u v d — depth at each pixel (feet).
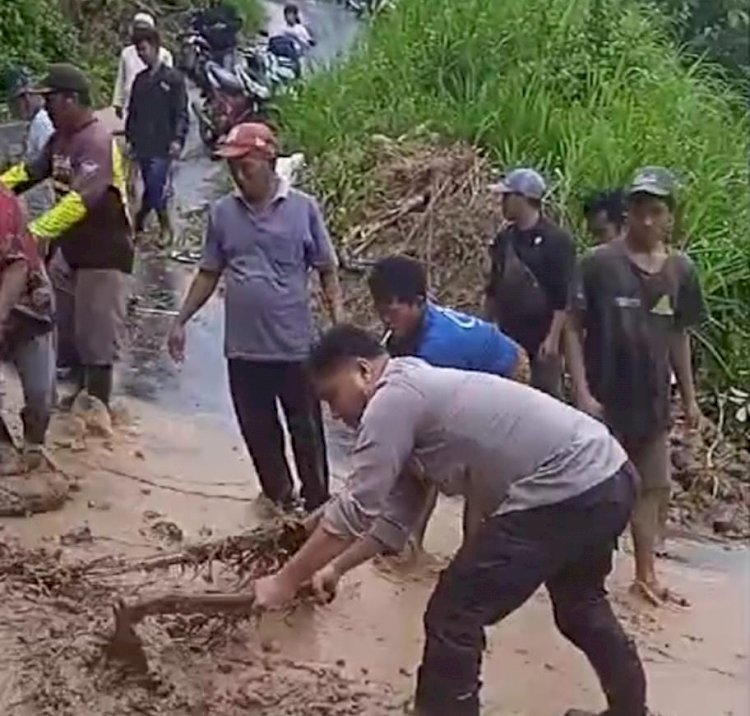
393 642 24.04
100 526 26.43
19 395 31.09
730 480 32.99
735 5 60.08
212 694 22.09
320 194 43.06
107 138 28.91
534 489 20.85
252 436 27.02
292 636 23.81
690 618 26.71
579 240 36.70
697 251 37.14
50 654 22.41
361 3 79.00
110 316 29.96
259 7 79.51
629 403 25.90
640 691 22.34
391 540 21.42
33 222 30.30
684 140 42.47
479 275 38.32
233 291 26.45
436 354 24.29
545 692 23.54
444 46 46.62
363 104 46.65
